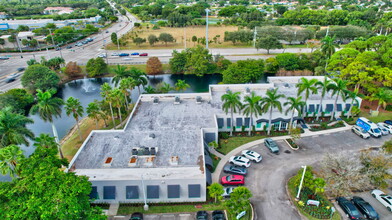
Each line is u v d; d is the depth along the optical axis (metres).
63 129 65.62
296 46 132.50
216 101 62.66
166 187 38.38
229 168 44.84
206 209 37.75
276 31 132.25
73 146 55.06
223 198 39.25
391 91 61.69
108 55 122.94
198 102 61.47
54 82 89.62
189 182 38.09
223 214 36.31
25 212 25.41
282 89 67.56
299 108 57.00
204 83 96.25
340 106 60.62
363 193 40.19
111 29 186.38
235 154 49.81
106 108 61.84
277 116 56.84
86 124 65.81
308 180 38.06
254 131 57.34
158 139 47.22
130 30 179.50
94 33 171.25
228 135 56.12
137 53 122.44
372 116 61.94
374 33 134.12
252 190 41.00
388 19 154.00
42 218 24.72
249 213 36.56
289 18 177.88
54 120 70.50
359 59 69.31
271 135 55.78
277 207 37.75
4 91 85.50
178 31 172.00
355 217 34.81
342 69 71.31
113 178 38.16
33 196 26.70
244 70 80.62
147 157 42.34
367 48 86.62
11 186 28.92
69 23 182.38
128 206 38.47
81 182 29.91
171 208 38.06
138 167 40.38
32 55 125.62
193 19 190.75
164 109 59.59
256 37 133.00
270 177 43.72
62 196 26.67
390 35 94.44
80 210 27.16
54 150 35.97
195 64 97.56
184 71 103.31
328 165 41.31
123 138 47.72
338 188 37.72
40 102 47.44
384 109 64.06
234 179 41.84
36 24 167.88
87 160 42.09
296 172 44.75
